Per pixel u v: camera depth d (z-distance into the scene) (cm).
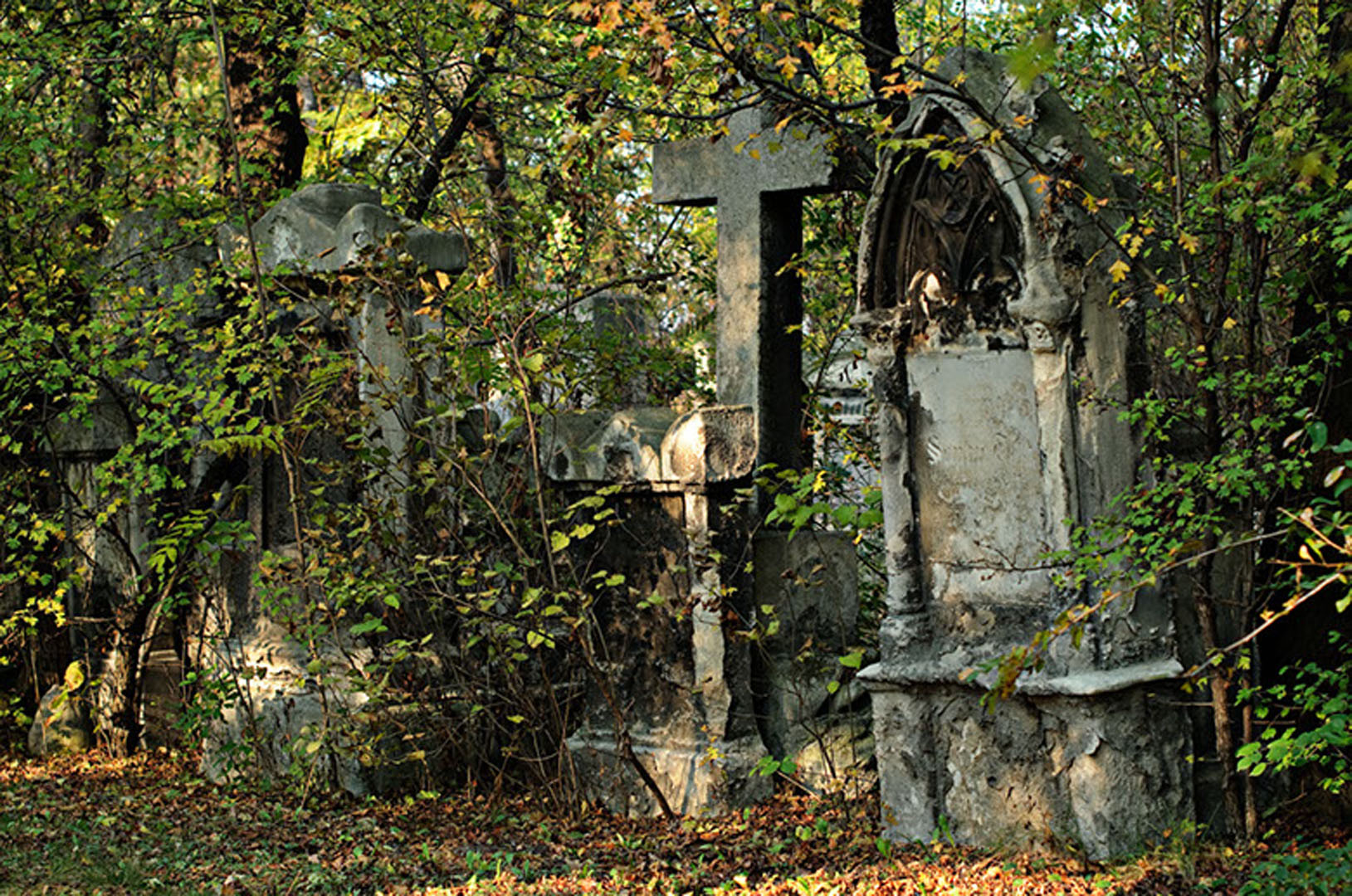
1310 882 467
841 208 902
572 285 825
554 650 777
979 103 576
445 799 730
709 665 696
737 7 677
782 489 773
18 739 915
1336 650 582
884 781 624
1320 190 543
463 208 930
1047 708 572
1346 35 593
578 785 712
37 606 895
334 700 749
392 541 711
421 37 933
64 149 910
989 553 596
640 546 723
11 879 583
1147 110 605
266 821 689
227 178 959
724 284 805
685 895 552
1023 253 573
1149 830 566
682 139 830
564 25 957
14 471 916
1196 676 525
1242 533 575
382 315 762
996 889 530
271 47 1004
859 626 845
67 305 846
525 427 780
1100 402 563
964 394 600
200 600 878
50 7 993
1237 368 602
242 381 733
